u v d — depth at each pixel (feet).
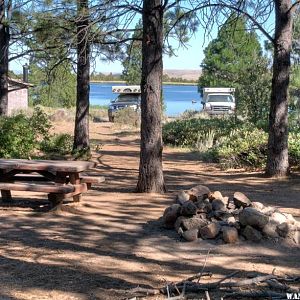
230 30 45.14
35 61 59.26
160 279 17.52
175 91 431.02
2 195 30.25
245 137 50.80
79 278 17.54
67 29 47.37
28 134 51.16
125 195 32.73
